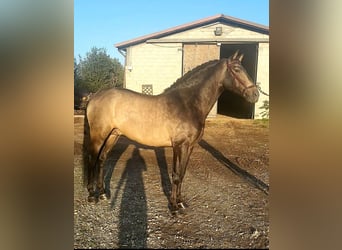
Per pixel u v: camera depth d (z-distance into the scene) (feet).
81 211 9.53
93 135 9.79
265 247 7.79
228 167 13.70
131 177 12.63
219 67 9.40
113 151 16.29
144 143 9.49
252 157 14.52
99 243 7.95
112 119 9.53
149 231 8.55
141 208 9.88
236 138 16.01
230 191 11.16
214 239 8.16
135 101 9.32
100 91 9.98
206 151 15.40
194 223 9.00
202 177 12.53
